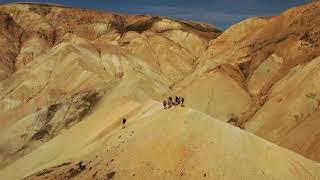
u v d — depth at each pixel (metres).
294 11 125.56
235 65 123.44
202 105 109.88
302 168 43.78
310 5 121.69
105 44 140.62
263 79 114.19
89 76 111.25
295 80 93.31
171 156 43.44
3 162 89.31
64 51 121.06
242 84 117.00
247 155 43.50
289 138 79.31
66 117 97.50
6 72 153.00
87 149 52.88
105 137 53.72
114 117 61.62
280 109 89.31
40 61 120.50
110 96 98.75
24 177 54.47
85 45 133.00
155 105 58.84
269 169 42.88
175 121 45.91
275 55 115.81
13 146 93.06
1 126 102.81
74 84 110.62
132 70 133.62
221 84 113.69
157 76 143.00
